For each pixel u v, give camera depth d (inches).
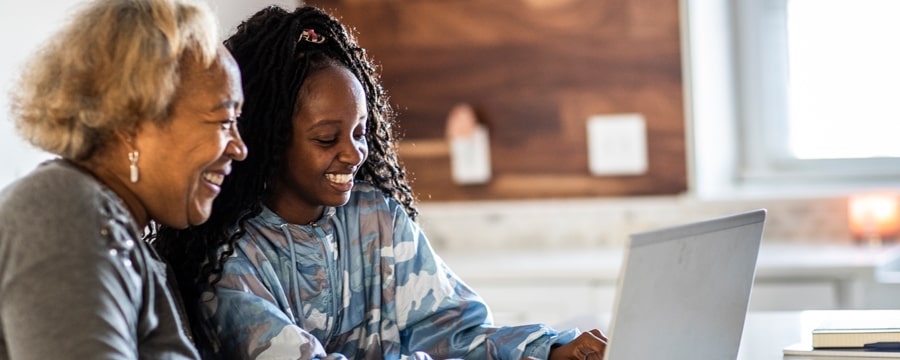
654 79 145.6
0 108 98.0
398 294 74.0
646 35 145.4
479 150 150.8
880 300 125.2
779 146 153.1
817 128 151.9
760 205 145.2
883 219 140.3
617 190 148.2
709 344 65.4
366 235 72.9
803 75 151.9
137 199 58.3
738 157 154.3
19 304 51.6
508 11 148.6
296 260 69.2
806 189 150.6
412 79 151.6
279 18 67.9
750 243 66.2
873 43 149.6
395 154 78.0
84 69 55.1
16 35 100.2
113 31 55.3
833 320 87.7
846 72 150.6
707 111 147.0
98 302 52.0
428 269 74.9
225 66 58.9
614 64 146.6
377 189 75.7
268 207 69.4
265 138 66.5
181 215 58.9
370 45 152.0
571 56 147.6
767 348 78.6
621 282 55.2
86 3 57.9
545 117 149.2
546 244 149.9
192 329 66.3
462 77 150.5
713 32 148.6
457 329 74.9
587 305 131.6
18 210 53.4
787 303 127.8
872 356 73.9
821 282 126.9
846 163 151.2
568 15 147.3
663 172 146.6
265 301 65.8
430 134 151.9
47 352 50.8
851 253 133.3
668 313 59.9
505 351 73.2
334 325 71.1
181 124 57.2
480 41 149.6
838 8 150.1
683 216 145.7
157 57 55.2
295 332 64.7
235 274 66.3
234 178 67.0
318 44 69.1
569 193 149.6
